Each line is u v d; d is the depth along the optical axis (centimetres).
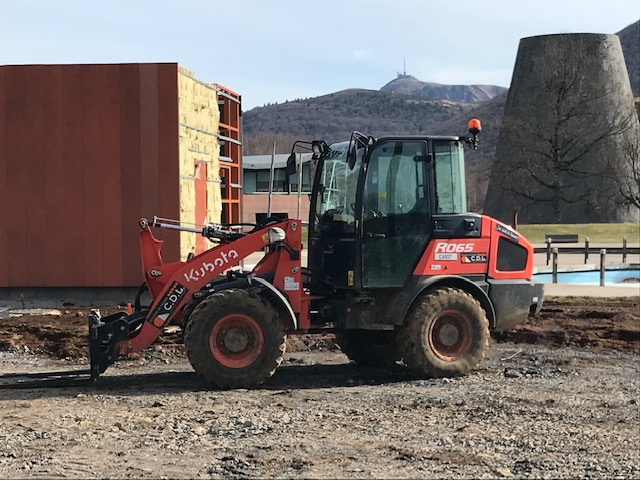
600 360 1107
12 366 1107
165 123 1612
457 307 985
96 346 942
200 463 655
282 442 714
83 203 1622
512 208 5531
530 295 1030
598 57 5475
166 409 840
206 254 951
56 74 1617
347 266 977
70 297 1628
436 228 990
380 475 621
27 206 1623
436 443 707
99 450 694
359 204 969
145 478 619
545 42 5488
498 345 1245
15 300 1627
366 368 1096
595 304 1559
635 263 2661
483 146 12419
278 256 975
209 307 922
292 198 4141
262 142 15650
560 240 3788
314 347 1239
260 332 931
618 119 5456
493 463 648
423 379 988
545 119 5453
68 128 1622
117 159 1620
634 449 682
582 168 5412
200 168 1755
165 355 1156
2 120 1623
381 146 978
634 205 5469
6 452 688
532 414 803
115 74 1614
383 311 988
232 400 874
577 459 657
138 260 1616
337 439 722
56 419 799
